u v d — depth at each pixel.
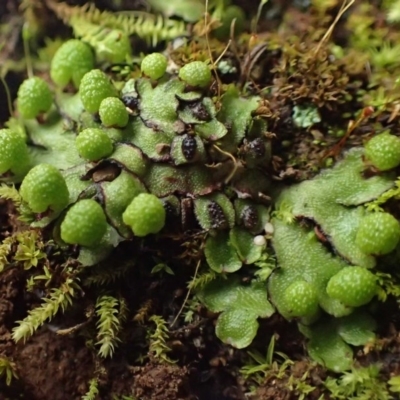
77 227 0.07
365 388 0.06
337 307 0.07
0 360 0.06
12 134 0.07
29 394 0.07
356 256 0.07
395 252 0.07
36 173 0.07
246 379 0.07
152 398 0.07
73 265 0.07
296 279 0.07
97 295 0.07
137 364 0.07
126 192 0.07
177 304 0.07
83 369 0.07
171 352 0.07
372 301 0.07
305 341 0.07
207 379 0.07
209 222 0.07
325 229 0.07
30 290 0.07
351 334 0.07
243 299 0.07
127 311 0.07
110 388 0.07
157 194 0.07
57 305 0.07
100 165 0.07
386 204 0.07
